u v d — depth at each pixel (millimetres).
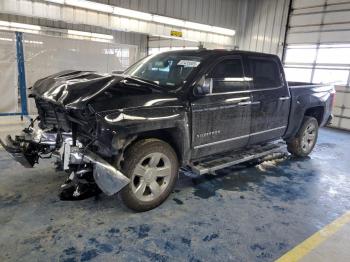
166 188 3025
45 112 3293
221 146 3467
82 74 3154
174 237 2512
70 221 2660
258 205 3211
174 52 3762
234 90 3471
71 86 2652
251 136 3824
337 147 6289
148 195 2920
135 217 2797
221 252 2346
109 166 2545
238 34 12266
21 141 3309
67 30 13852
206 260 2240
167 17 10078
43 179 3514
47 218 2688
